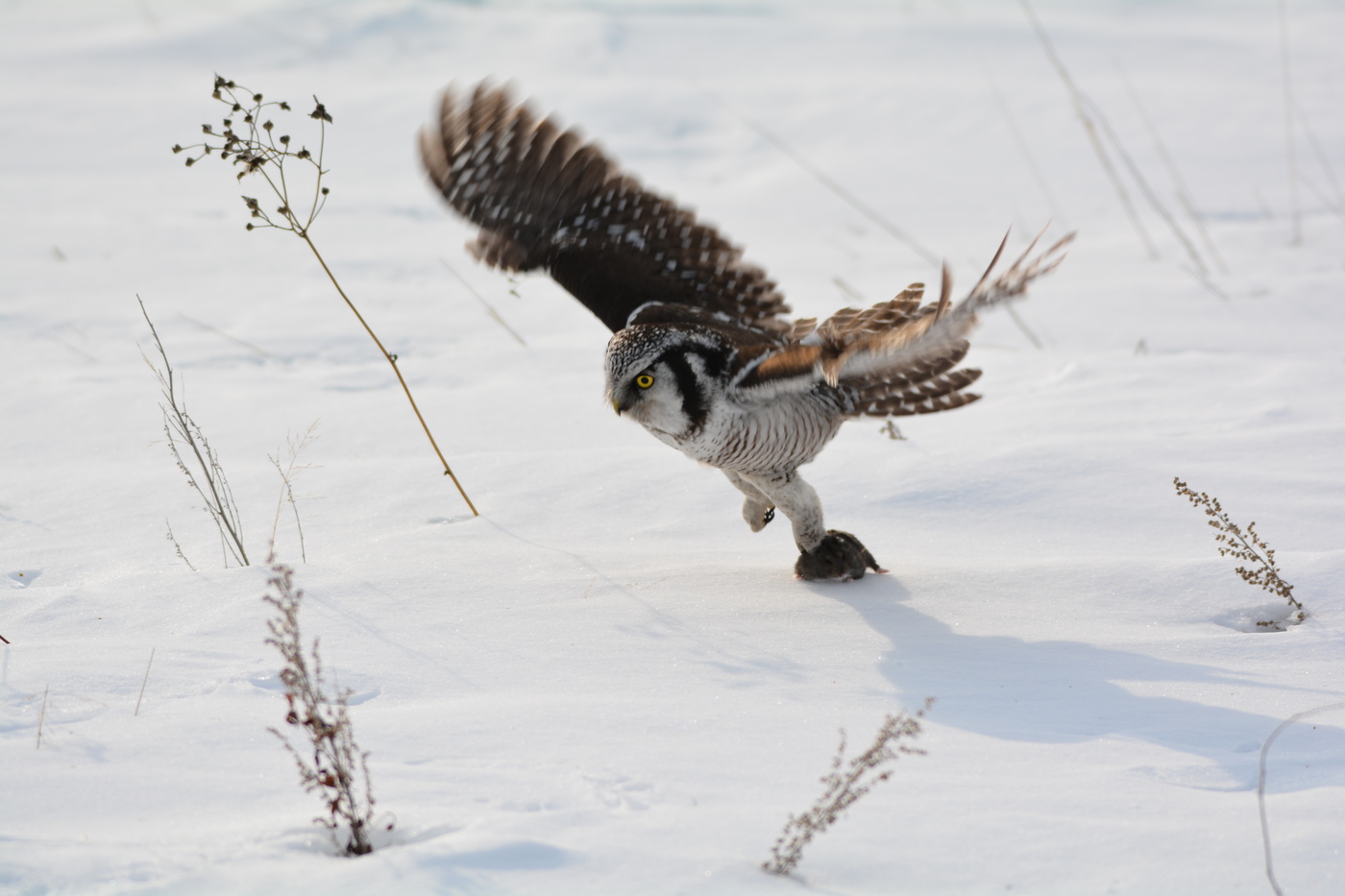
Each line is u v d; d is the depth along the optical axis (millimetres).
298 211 21531
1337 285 16844
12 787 5234
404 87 28781
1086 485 10188
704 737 6000
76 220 20766
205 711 6164
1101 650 7305
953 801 5320
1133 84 28828
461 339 15586
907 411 8797
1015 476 10367
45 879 4426
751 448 8195
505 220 8852
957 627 7715
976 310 6656
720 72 30859
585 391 13312
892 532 9680
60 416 12250
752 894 4512
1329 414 11938
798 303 17000
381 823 5004
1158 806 5305
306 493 10297
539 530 9594
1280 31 34438
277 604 6090
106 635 7379
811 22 35406
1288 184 22500
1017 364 14414
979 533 9625
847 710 6418
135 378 13523
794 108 27906
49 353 14469
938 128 26516
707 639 7477
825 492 10344
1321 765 5785
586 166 8930
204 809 5152
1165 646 7344
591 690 6645
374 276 18250
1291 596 7977
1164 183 22953
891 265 19391
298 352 14781
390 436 11836
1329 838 4953
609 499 10227
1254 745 6055
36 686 6398
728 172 24875
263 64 31016
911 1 39656
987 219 21922
